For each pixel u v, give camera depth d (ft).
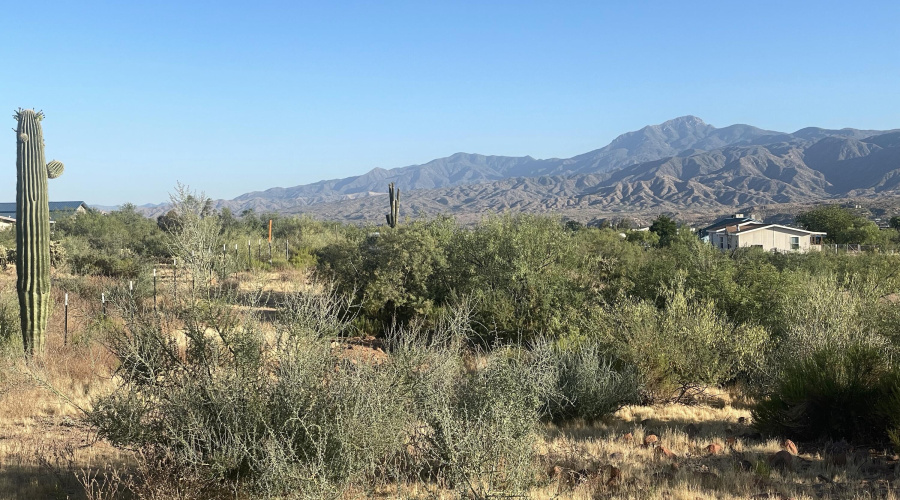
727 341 38.06
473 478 18.61
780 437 27.53
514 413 19.77
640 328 37.37
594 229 109.81
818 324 37.01
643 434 27.99
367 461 18.98
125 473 21.26
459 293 56.59
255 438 18.40
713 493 19.85
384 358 22.62
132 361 19.92
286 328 20.92
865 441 26.27
